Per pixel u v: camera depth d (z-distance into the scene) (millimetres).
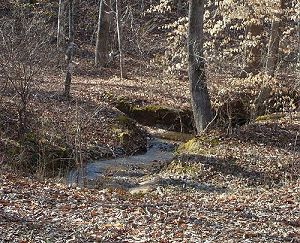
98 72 30078
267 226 9312
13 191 10547
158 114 22719
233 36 21656
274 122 18422
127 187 14438
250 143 16406
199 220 9555
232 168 14648
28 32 17547
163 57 19812
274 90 18734
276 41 18594
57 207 9805
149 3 40219
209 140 16750
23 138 15844
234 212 10305
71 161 16031
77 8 38375
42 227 8531
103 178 15195
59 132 17000
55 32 31531
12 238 7863
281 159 15031
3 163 14281
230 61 19516
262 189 12977
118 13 28859
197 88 17969
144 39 35594
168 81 28594
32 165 15125
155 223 9156
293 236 8727
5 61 16578
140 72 30938
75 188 11922
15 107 17281
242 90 19875
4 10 30188
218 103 18781
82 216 9344
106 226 8750
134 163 17359
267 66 18641
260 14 17953
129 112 22891
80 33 37344
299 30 19156
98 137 18438
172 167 15375
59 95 20953
